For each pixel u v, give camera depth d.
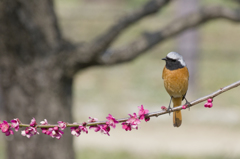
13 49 8.30
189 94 23.89
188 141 16.97
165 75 6.79
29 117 8.53
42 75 8.43
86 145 16.08
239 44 31.67
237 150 15.28
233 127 18.88
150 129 18.80
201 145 16.31
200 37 29.53
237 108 21.62
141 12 8.24
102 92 24.48
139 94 24.19
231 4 30.59
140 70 28.03
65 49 8.39
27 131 4.36
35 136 8.54
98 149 15.39
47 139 8.60
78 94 24.08
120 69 28.38
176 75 6.66
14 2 8.02
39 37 8.31
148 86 25.45
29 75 8.42
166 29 8.73
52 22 8.43
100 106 22.16
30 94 8.48
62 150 8.77
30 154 8.58
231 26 35.03
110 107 22.02
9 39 8.21
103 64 8.33
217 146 16.09
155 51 30.42
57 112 8.59
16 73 8.44
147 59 29.77
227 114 20.58
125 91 24.69
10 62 8.39
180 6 22.58
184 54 23.89
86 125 4.37
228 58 29.31
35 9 8.24
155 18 32.62
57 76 8.48
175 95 6.93
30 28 8.23
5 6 7.98
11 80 8.50
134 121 4.35
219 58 29.34
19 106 8.53
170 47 30.62
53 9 8.55
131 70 28.09
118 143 16.50
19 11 8.12
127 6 36.19
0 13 8.02
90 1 37.47
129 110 21.78
